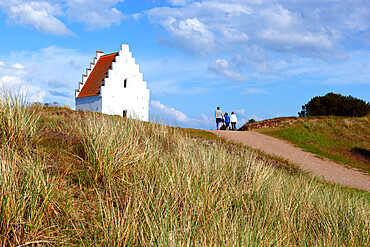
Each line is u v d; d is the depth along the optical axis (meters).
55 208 3.31
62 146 5.18
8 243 2.75
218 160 5.91
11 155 3.97
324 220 4.72
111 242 2.88
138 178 4.34
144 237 3.16
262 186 5.24
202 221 3.62
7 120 4.75
